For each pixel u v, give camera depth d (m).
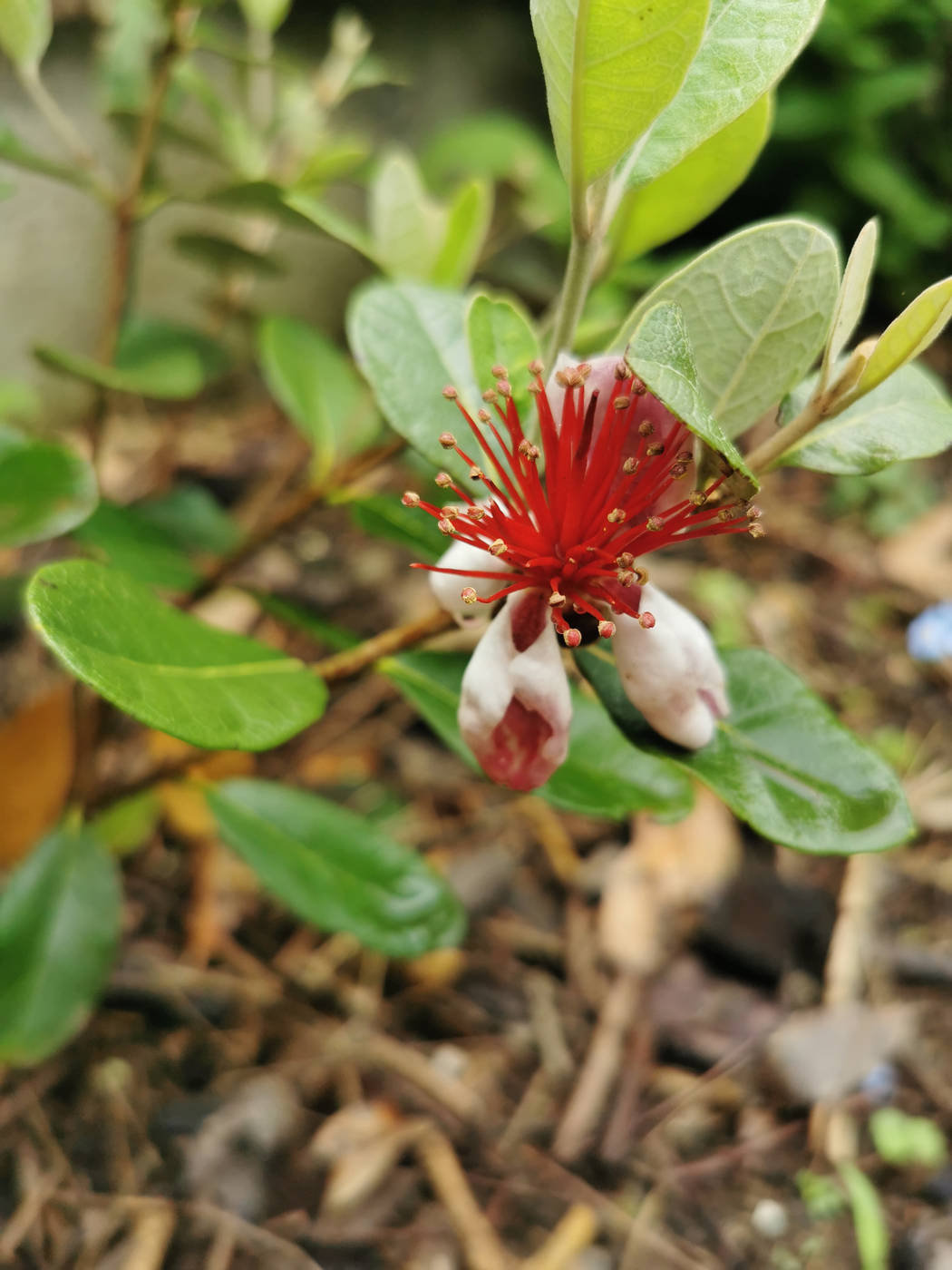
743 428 0.14
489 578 0.14
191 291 0.46
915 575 0.44
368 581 0.40
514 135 0.46
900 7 0.56
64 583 0.13
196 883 0.29
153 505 0.28
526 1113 0.25
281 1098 0.24
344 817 0.22
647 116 0.13
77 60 0.39
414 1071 0.25
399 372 0.16
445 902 0.22
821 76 0.57
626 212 0.17
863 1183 0.24
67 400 0.45
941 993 0.28
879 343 0.13
